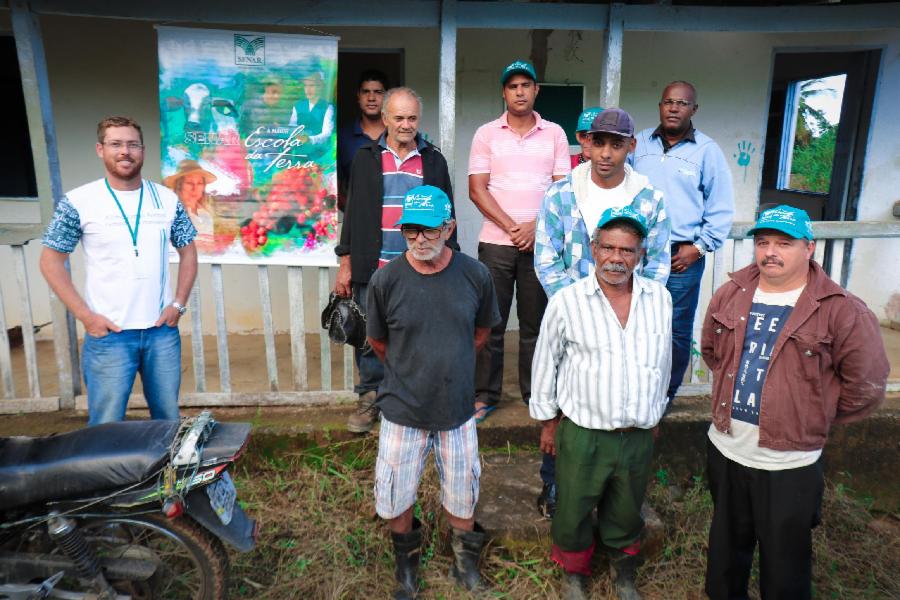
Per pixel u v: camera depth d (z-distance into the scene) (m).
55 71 4.59
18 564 2.09
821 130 6.45
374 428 3.45
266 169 3.53
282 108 3.49
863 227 3.71
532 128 3.36
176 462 1.98
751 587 2.79
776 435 2.14
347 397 3.72
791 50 5.02
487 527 2.80
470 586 2.61
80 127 4.69
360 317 3.20
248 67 3.44
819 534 3.26
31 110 3.37
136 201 2.57
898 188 5.18
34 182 4.76
